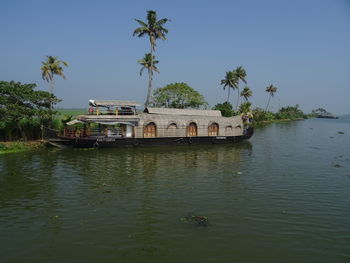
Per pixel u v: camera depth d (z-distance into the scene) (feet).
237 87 196.95
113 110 92.58
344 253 26.48
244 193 43.62
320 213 35.88
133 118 88.17
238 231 30.66
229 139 104.32
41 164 61.87
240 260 25.12
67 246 27.37
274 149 91.86
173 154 79.51
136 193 43.14
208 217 34.35
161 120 92.63
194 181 50.31
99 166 61.41
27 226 31.58
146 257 25.50
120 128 93.66
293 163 67.67
